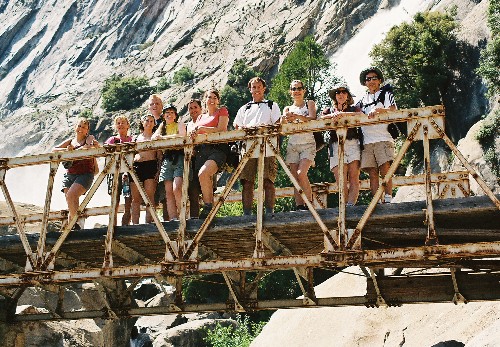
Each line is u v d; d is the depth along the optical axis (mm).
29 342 15914
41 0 149750
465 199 9219
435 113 9328
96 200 70312
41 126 110750
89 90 118562
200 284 35656
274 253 10781
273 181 10953
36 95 129375
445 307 15664
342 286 18359
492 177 30438
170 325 29609
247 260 9742
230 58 97438
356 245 9320
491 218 9578
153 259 12055
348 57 83625
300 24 92938
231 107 81562
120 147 10656
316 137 10883
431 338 15125
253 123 10992
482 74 37094
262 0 107562
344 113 9906
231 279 11000
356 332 16609
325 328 17578
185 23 119312
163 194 12125
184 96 90000
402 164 43406
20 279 10672
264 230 10242
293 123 9922
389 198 10586
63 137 102812
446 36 48594
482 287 10641
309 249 11547
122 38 129125
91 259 12281
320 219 9609
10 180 87625
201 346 26453
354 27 87188
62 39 137875
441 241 10242
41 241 10773
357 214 9703
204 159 10906
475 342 11875
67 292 19781
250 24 103500
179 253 10039
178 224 10523
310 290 11016
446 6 60406
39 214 13047
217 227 10203
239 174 10102
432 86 47844
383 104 10750
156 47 118438
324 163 38562
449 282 10797
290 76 54781
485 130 31656
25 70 135875
